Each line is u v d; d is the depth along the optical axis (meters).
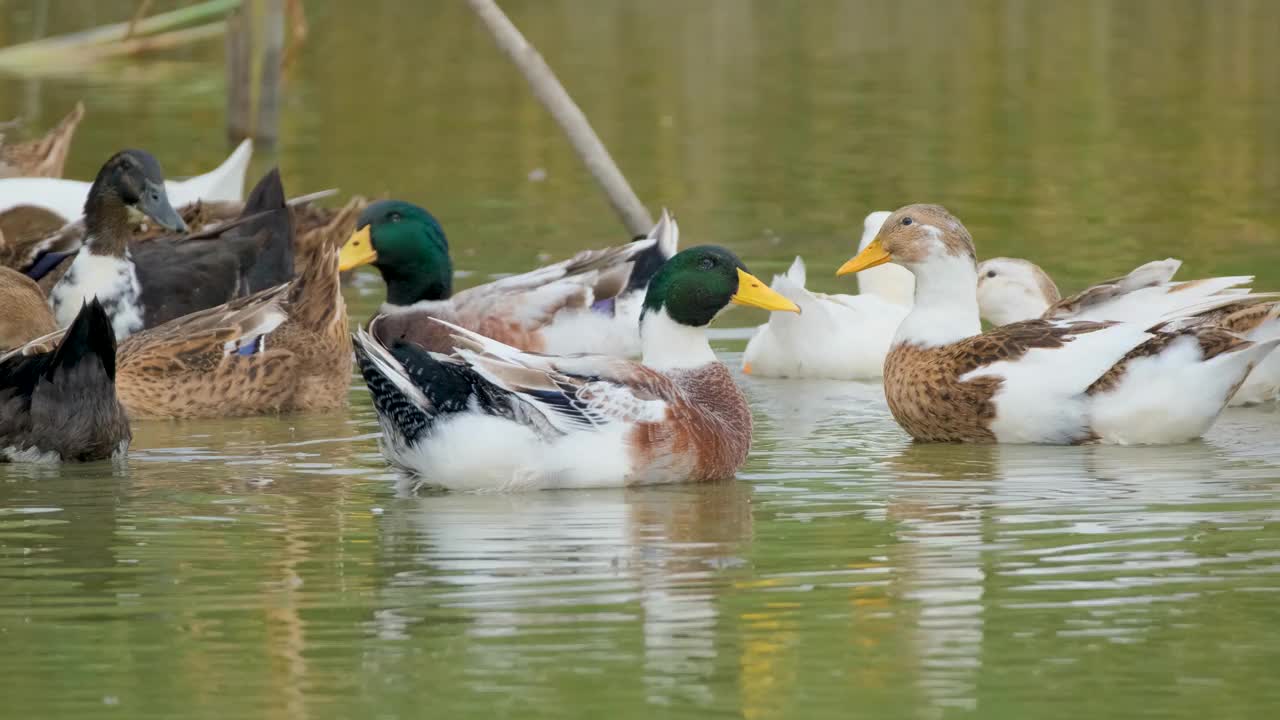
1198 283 14.45
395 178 25.95
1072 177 25.92
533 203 24.33
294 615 9.45
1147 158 27.42
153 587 9.93
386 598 9.70
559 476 12.13
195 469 12.94
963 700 8.25
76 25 39.94
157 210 16.08
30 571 10.25
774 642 9.01
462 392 12.07
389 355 12.24
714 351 18.00
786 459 13.38
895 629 9.19
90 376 13.04
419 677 8.54
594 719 8.02
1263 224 22.48
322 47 39.72
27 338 15.30
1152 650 8.88
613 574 10.13
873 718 8.03
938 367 13.90
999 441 13.84
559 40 40.88
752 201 24.45
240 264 17.36
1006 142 28.91
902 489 12.28
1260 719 8.01
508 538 10.92
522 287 16.89
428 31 42.25
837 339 16.77
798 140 29.22
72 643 9.04
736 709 8.14
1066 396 13.54
